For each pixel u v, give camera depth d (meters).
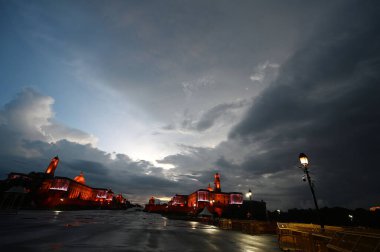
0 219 20.22
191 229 24.23
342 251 6.32
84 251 8.69
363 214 36.53
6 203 51.53
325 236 8.88
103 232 15.45
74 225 19.31
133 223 28.50
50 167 88.00
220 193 94.31
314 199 13.28
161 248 10.64
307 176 13.77
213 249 11.37
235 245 13.24
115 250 9.27
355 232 6.38
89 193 111.44
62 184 77.31
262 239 17.19
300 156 14.35
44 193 70.12
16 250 8.19
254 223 21.78
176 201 124.62
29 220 21.23
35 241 10.16
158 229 21.34
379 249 5.25
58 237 11.75
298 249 10.78
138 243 11.60
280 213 48.44
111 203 150.12
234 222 26.81
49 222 20.58
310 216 42.66
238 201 90.75
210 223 38.25
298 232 11.02
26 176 69.75
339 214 39.06
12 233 12.14
